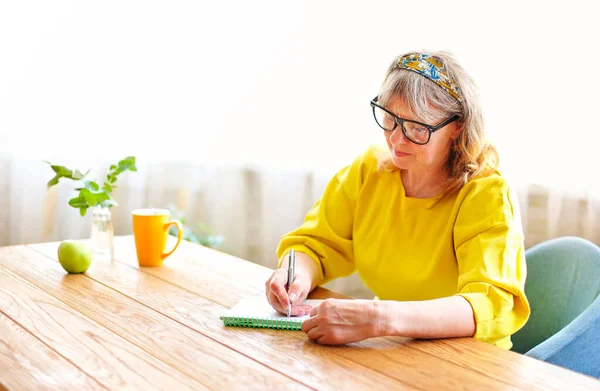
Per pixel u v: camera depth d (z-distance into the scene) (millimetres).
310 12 2590
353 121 2539
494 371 1102
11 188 2805
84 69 2809
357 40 2490
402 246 1573
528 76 2123
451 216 1486
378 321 1202
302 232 1706
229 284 1570
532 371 1105
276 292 1369
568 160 2100
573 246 1596
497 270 1348
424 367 1114
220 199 2908
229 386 1032
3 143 2762
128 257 1782
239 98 2801
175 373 1075
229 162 2863
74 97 2814
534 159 2154
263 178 2803
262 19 2701
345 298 1531
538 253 1670
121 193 2953
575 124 2072
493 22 2162
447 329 1236
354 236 1671
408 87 1396
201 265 1723
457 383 1055
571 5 2035
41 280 1555
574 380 1073
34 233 2848
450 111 1421
